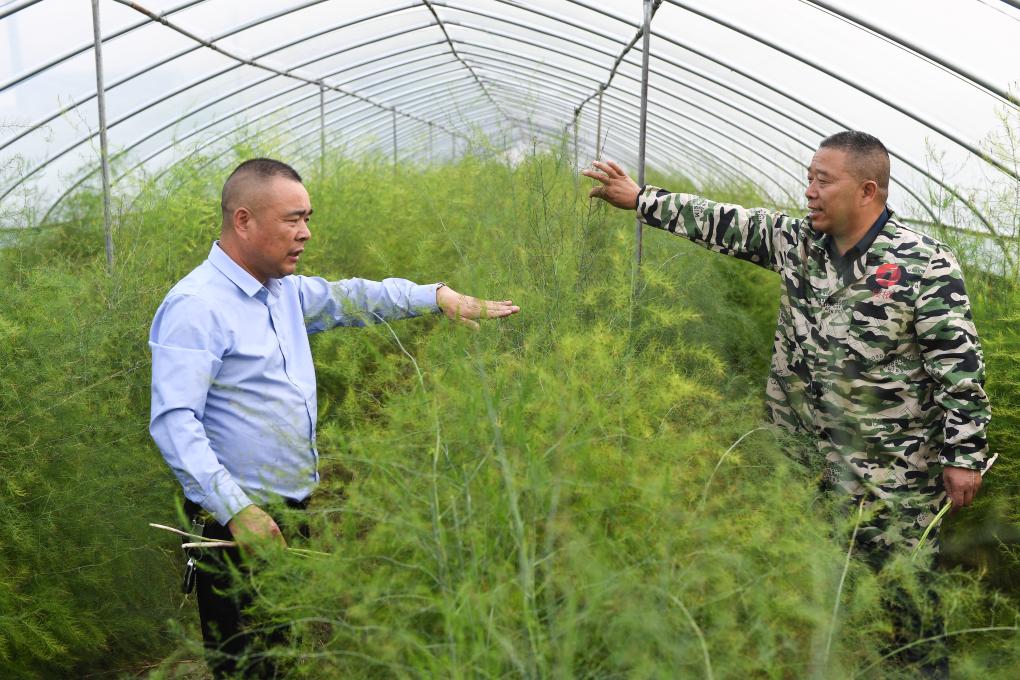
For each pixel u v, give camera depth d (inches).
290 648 53.0
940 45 142.5
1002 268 122.4
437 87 389.7
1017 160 123.4
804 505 63.0
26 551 96.2
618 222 125.3
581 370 72.3
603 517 58.3
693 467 64.4
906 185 188.1
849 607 54.2
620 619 46.0
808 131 222.5
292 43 252.1
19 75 198.4
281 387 81.8
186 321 76.0
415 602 52.1
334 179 208.4
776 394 101.8
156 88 239.9
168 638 109.2
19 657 98.1
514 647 47.9
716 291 145.7
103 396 112.3
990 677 55.0
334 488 63.7
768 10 165.9
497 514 55.7
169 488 113.6
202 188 191.5
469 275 90.7
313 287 92.3
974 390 85.6
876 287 89.3
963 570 100.1
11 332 98.8
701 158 348.8
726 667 46.1
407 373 83.7
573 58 271.9
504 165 117.9
